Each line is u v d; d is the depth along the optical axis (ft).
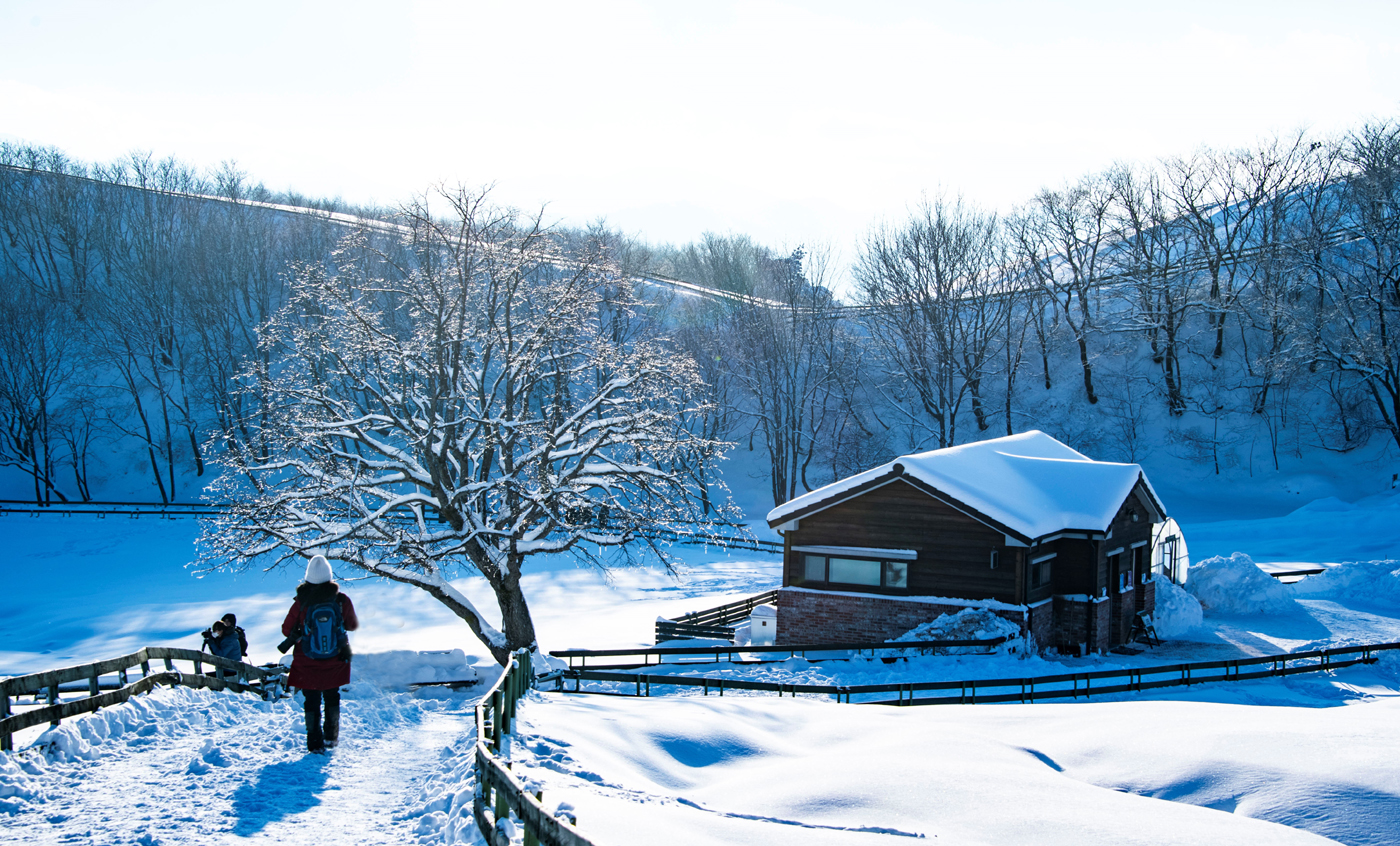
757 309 219.41
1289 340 198.80
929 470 85.66
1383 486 182.39
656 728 38.65
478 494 80.64
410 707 50.96
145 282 234.17
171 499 223.51
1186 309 221.87
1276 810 29.22
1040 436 122.42
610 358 88.99
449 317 81.15
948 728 43.45
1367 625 104.53
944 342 209.67
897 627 86.63
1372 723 39.11
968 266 219.41
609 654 80.23
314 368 87.76
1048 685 72.84
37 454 234.38
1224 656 91.04
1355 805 28.63
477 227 85.46
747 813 27.37
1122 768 35.83
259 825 22.63
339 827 22.88
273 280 244.63
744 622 106.83
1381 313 173.78
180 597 135.44
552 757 30.63
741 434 243.81
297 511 78.07
